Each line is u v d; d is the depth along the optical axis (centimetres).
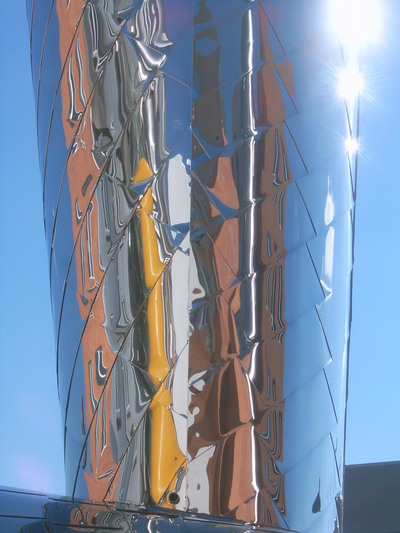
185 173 1531
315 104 1789
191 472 1384
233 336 1488
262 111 1655
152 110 1595
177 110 1578
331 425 1720
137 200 1556
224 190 1552
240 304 1512
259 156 1620
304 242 1672
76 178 1688
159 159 1560
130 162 1584
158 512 1157
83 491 1559
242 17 1698
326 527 1670
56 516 987
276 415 1522
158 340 1467
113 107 1645
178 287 1482
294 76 1756
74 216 1680
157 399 1432
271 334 1551
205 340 1462
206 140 1560
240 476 1419
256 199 1588
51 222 1780
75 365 1634
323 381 1694
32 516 970
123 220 1562
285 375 1566
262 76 1684
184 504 1360
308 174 1719
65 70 1781
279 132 1673
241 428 1448
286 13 1784
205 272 1491
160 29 1655
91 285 1603
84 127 1689
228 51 1652
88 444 1558
